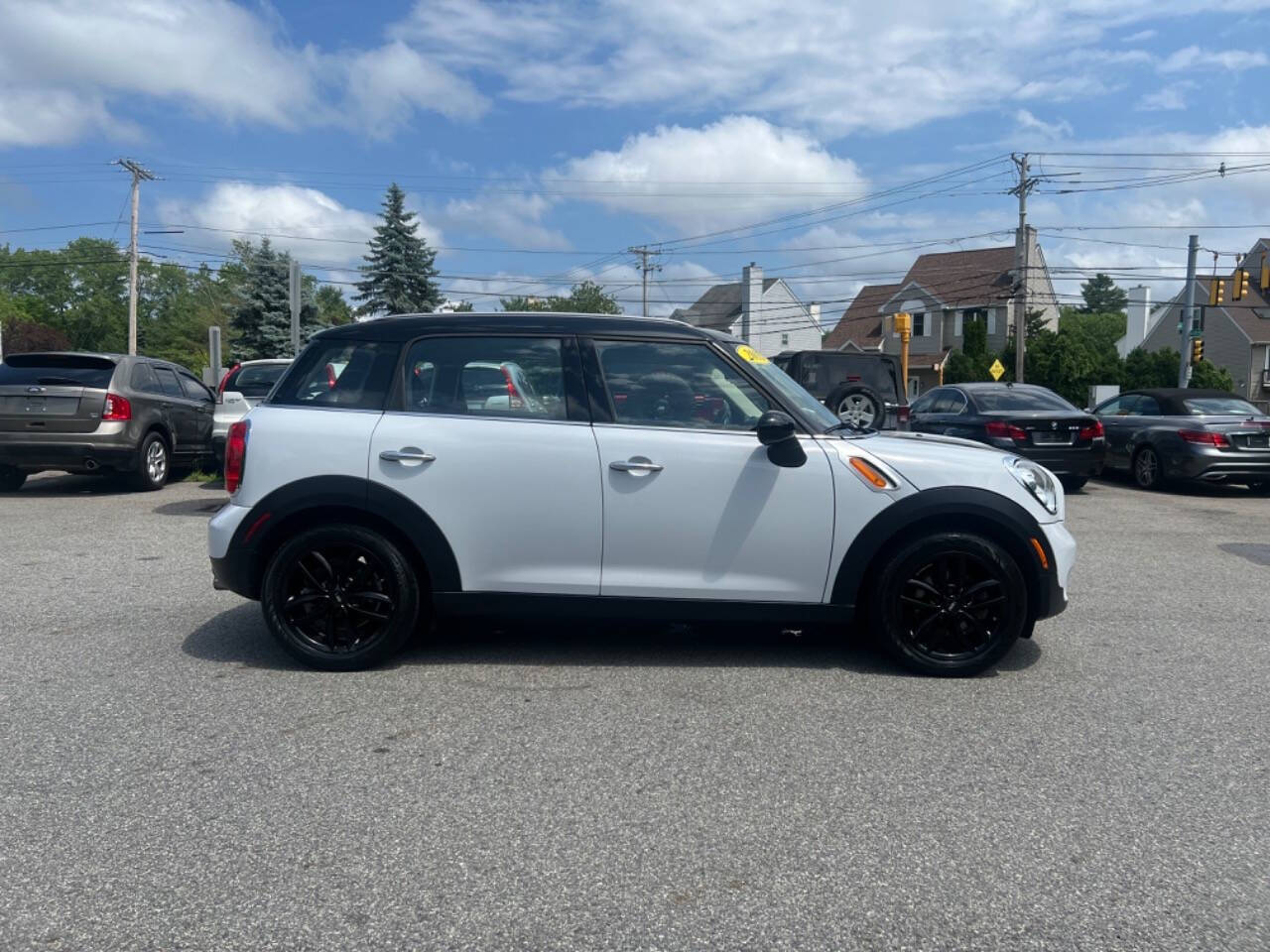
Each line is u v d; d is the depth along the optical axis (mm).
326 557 5109
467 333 5223
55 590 6973
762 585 5055
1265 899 3039
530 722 4445
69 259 87188
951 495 4980
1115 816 3578
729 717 4523
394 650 5125
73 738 4238
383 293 45219
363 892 3043
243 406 11188
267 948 2756
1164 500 13055
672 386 5156
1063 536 5152
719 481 5000
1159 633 6102
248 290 45812
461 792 3729
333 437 5051
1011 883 3123
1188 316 35438
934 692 4898
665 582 5043
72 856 3246
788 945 2791
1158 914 2955
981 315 58062
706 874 3160
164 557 8172
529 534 5027
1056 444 12891
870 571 5137
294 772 3906
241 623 6094
